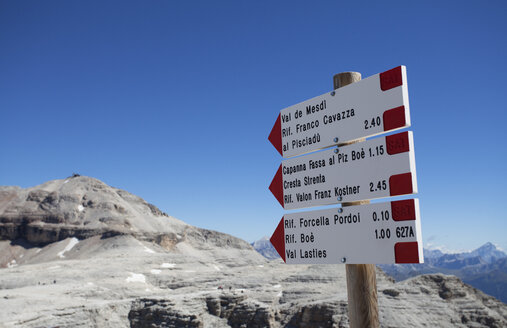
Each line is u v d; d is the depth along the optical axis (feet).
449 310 244.01
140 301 262.67
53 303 247.91
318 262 22.72
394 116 19.76
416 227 18.20
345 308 234.79
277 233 25.73
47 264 453.17
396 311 241.55
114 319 247.29
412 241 18.34
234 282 409.49
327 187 22.86
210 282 424.87
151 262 493.36
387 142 19.98
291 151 25.50
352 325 20.80
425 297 256.93
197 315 244.42
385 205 19.71
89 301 269.03
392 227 19.30
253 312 253.85
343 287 335.06
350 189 21.57
